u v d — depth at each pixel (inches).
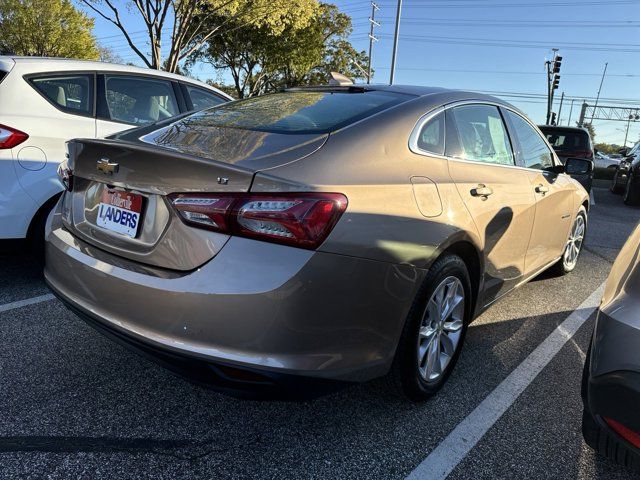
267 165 76.4
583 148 434.3
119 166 85.0
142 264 80.7
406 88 114.2
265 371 71.3
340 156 82.6
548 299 166.4
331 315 74.1
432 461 85.1
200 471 80.4
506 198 115.3
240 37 934.4
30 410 93.7
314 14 813.9
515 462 85.8
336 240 73.1
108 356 115.0
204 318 72.1
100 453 83.4
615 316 68.7
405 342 89.4
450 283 99.4
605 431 68.3
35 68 152.3
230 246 72.3
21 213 141.8
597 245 262.5
